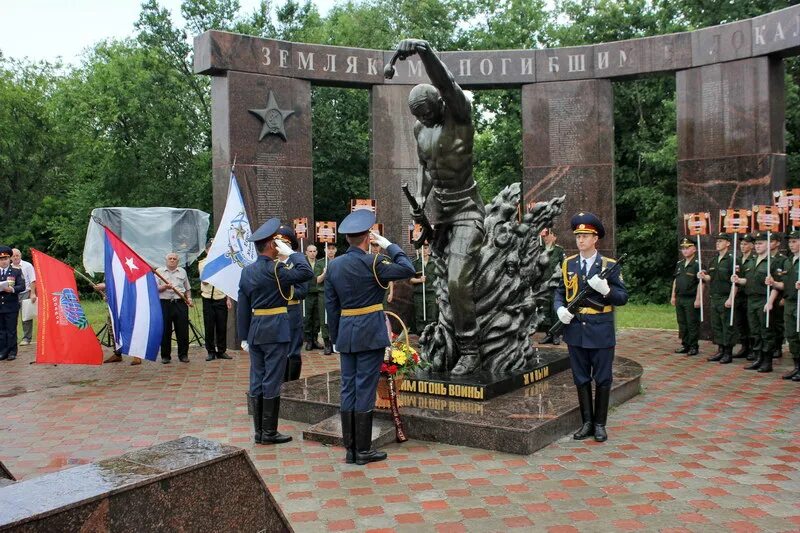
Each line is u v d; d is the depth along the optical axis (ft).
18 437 20.06
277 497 14.71
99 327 51.67
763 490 14.58
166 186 91.66
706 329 37.78
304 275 18.72
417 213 21.89
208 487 8.41
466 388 20.71
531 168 42.19
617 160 74.33
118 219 41.68
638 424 20.03
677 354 33.17
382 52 42.04
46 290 27.55
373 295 17.07
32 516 6.70
